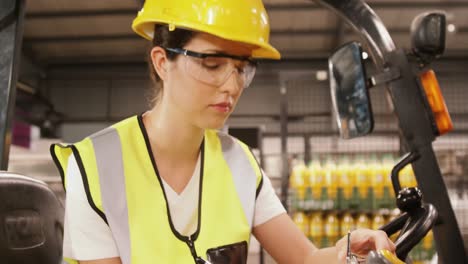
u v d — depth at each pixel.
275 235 1.17
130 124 1.08
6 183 0.99
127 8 8.74
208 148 1.14
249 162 1.19
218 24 0.91
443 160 4.16
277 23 9.05
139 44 9.94
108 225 0.98
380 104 6.09
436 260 1.38
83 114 10.46
